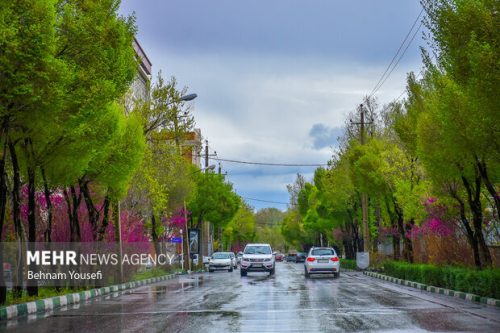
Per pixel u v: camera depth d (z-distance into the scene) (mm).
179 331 11406
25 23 12680
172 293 22891
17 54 12258
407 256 33562
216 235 92062
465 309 15242
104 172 21484
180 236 53594
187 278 37844
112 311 15945
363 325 11930
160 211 37406
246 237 122812
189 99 30094
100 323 13062
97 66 15344
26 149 16188
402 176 30422
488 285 17203
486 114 13672
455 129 16109
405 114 27312
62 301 18500
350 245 59812
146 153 31172
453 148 16672
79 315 14961
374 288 24547
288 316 13773
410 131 25000
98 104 15234
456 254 24375
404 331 11008
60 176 18391
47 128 14773
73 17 14977
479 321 12578
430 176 21312
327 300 18266
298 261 91062
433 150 19406
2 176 15047
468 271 19391
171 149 35438
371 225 48469
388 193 33188
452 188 21391
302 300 18344
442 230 24625
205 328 11789
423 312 14492
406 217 29172
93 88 14727
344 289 23844
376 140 37125
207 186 59562
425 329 11273
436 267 23391
